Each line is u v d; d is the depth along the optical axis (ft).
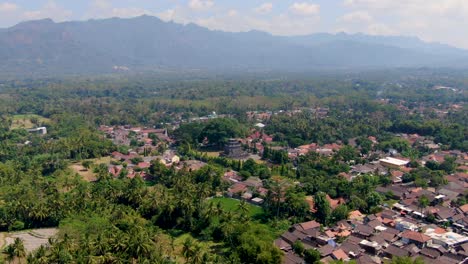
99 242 497.87
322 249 542.16
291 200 653.71
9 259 509.76
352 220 646.33
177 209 633.20
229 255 527.40
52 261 471.21
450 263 516.32
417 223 645.51
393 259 499.10
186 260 504.43
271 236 572.92
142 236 512.63
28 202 643.86
